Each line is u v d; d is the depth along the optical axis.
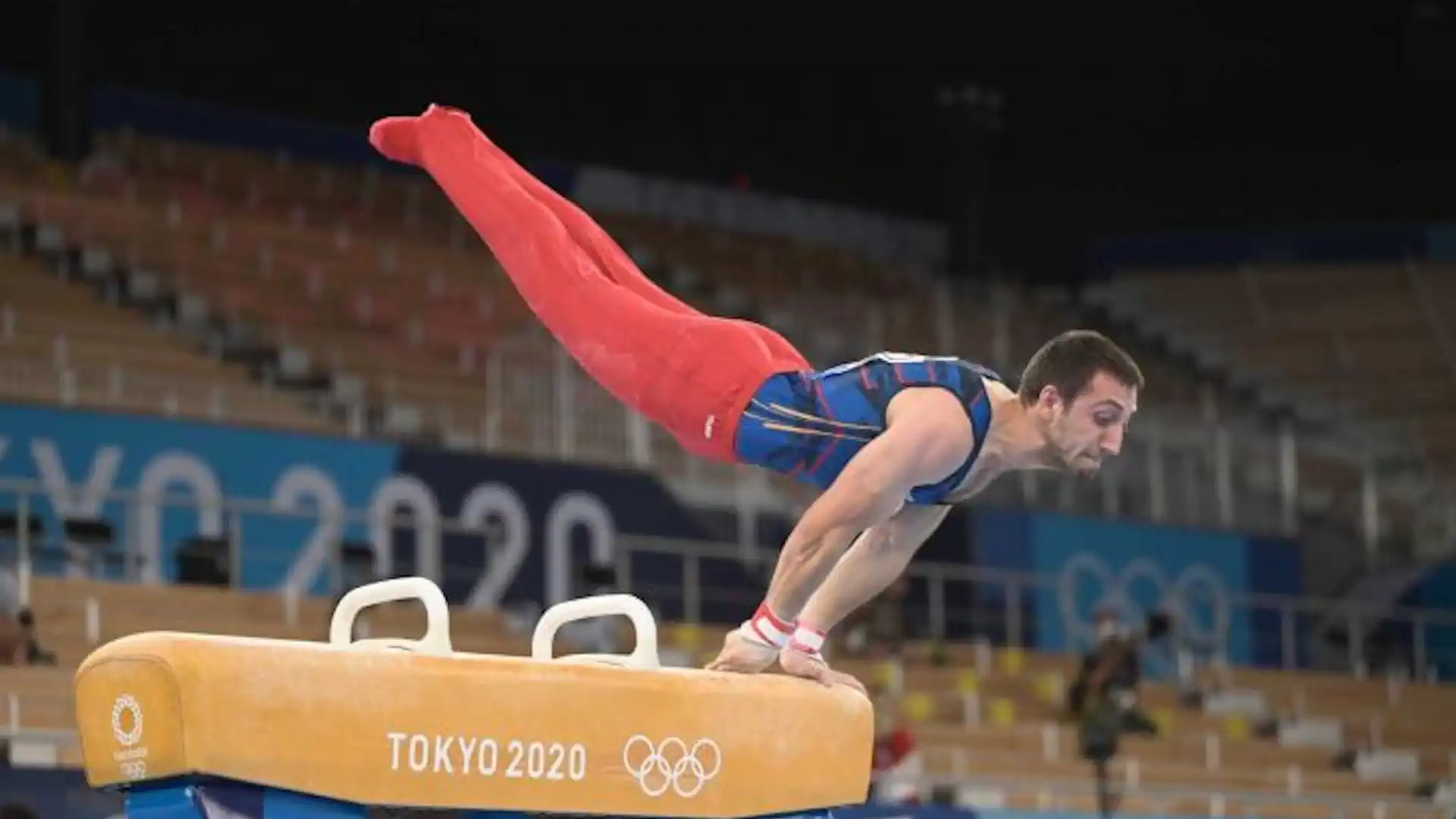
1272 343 36.12
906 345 33.47
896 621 24.38
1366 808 23.06
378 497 22.62
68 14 29.00
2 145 28.67
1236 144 38.31
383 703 5.91
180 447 21.69
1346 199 38.12
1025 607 27.27
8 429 20.78
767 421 6.77
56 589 19.50
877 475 6.43
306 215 30.39
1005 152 38.19
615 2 33.81
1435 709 28.00
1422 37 34.88
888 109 37.50
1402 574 31.28
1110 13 34.38
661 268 33.38
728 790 6.52
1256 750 24.78
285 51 33.28
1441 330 36.00
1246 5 34.44
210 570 20.72
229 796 5.79
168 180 29.80
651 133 36.25
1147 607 28.25
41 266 26.02
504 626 22.14
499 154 7.32
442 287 29.53
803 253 35.38
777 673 6.89
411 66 34.31
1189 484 31.77
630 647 23.31
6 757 16.50
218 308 26.75
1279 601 28.00
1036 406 6.61
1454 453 34.28
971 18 34.56
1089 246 37.91
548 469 23.72
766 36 35.19
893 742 20.03
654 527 24.41
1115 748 20.50
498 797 6.09
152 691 5.66
